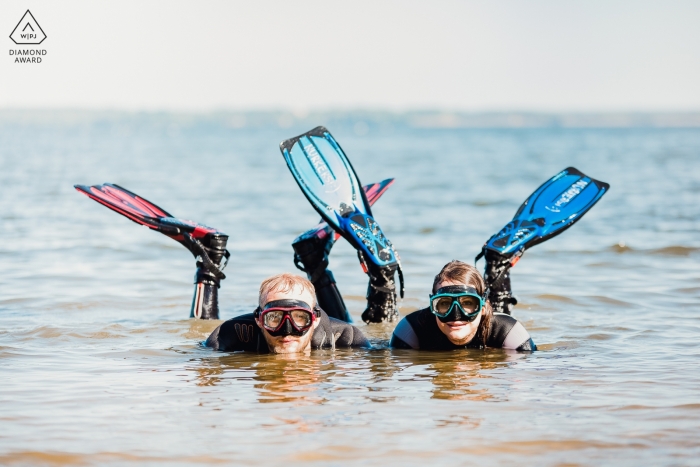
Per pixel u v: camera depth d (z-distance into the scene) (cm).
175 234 625
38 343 522
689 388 388
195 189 2116
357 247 591
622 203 1614
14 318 620
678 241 1084
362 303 713
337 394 383
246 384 404
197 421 338
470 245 1098
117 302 704
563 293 737
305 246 618
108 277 840
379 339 559
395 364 455
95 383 405
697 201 1636
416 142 7731
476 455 297
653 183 2130
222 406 361
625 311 652
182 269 901
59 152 4650
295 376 423
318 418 342
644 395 376
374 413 349
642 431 321
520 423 333
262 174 2828
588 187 678
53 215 1445
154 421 338
